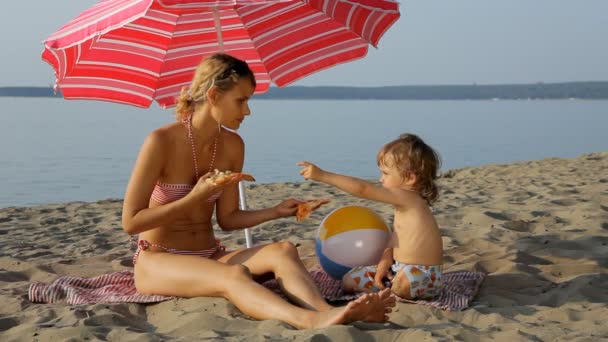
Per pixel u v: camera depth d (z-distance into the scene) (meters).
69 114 48.19
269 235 6.18
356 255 3.86
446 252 5.05
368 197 3.60
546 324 3.37
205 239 3.96
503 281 4.21
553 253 4.84
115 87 4.45
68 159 18.39
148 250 3.89
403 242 3.68
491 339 3.09
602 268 4.47
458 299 3.75
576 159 12.10
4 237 6.59
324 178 3.56
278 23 4.34
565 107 80.19
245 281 3.47
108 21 3.40
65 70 4.08
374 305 3.17
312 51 4.47
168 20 4.25
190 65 4.53
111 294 4.00
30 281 4.72
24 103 77.94
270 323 3.24
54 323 3.52
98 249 5.87
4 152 19.98
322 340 2.98
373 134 29.34
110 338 3.23
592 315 3.54
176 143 3.79
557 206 6.91
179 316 3.49
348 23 3.74
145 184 3.70
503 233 5.53
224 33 4.46
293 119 44.28
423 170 3.66
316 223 6.75
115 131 30.30
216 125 3.82
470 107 83.31
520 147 22.39
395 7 3.82
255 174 15.34
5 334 3.39
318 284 4.03
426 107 84.06
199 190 3.51
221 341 3.04
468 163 17.91
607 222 5.77
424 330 3.13
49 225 7.36
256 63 4.64
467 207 7.04
